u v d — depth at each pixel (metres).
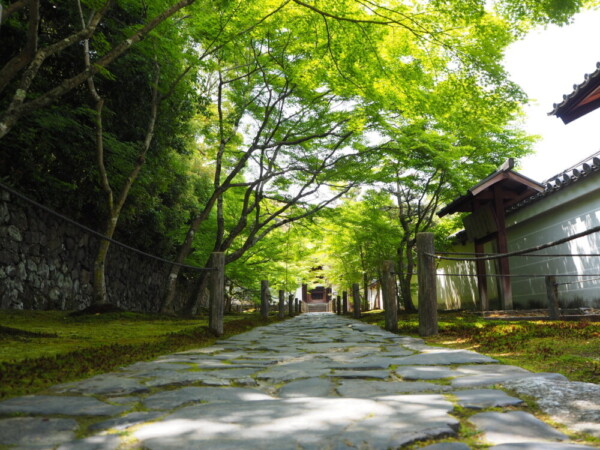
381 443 1.55
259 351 5.00
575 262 11.23
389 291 8.23
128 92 11.28
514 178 11.25
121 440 1.64
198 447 1.54
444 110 8.12
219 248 13.65
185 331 6.91
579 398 2.08
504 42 6.47
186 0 6.45
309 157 13.35
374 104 10.66
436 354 4.09
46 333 5.86
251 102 12.42
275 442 1.58
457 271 18.14
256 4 9.20
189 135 16.30
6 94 8.58
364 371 3.26
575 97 8.20
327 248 21.66
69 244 12.14
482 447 1.51
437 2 5.96
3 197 9.45
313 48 9.55
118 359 3.95
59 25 9.59
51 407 2.15
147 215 14.95
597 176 9.98
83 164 10.84
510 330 6.02
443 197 13.91
